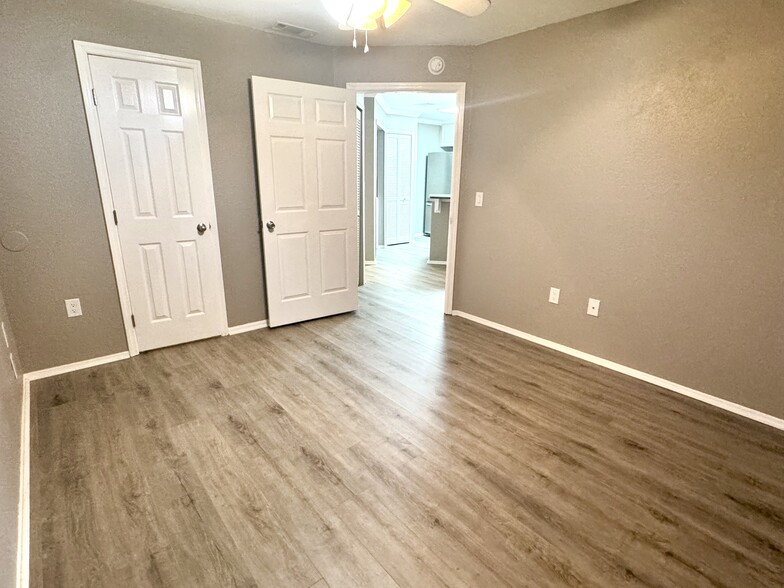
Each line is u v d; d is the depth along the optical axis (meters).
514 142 3.27
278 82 3.13
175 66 2.79
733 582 1.40
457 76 3.47
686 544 1.54
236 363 2.91
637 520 1.64
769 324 2.23
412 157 7.96
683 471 1.91
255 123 3.11
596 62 2.70
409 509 1.67
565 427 2.24
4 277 2.44
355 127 3.61
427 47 3.43
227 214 3.22
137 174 2.77
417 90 3.54
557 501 1.73
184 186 2.97
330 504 1.69
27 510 1.59
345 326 3.67
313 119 3.36
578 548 1.51
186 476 1.83
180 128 2.88
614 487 1.81
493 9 2.64
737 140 2.21
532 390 2.62
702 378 2.51
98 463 1.89
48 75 2.40
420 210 9.12
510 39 3.15
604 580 1.39
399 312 4.08
